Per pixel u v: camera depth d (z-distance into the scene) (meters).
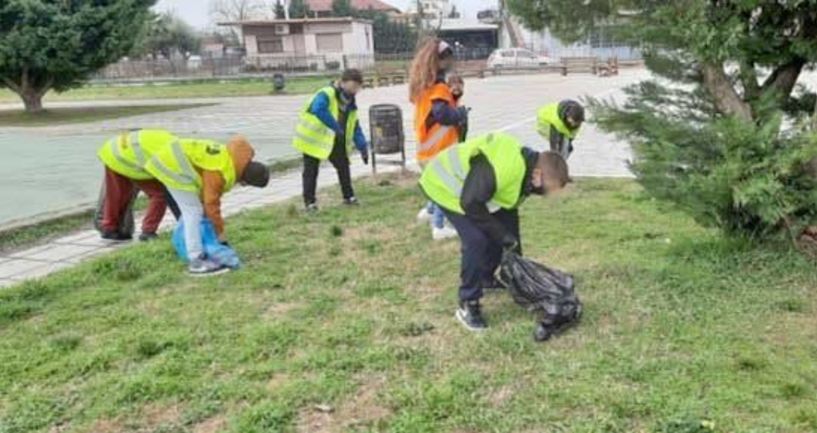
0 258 5.80
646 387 3.14
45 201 8.25
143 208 7.33
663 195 4.54
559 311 3.71
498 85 28.58
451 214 3.79
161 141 5.61
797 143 4.07
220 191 5.09
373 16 61.34
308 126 6.76
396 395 3.17
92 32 24.12
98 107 26.34
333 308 4.29
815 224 4.36
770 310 3.88
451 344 3.70
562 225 5.96
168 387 3.32
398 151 8.75
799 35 4.24
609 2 4.31
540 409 3.02
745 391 3.06
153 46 53.28
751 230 4.63
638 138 4.75
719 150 4.30
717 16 4.11
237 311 4.30
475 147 3.66
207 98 28.62
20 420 3.09
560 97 20.73
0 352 3.79
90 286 4.84
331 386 3.29
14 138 16.02
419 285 4.66
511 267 3.85
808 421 2.82
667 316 3.86
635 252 5.03
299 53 50.44
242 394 3.25
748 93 4.58
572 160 9.68
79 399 3.28
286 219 6.59
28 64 24.06
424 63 5.48
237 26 55.59
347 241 5.77
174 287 4.77
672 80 4.68
